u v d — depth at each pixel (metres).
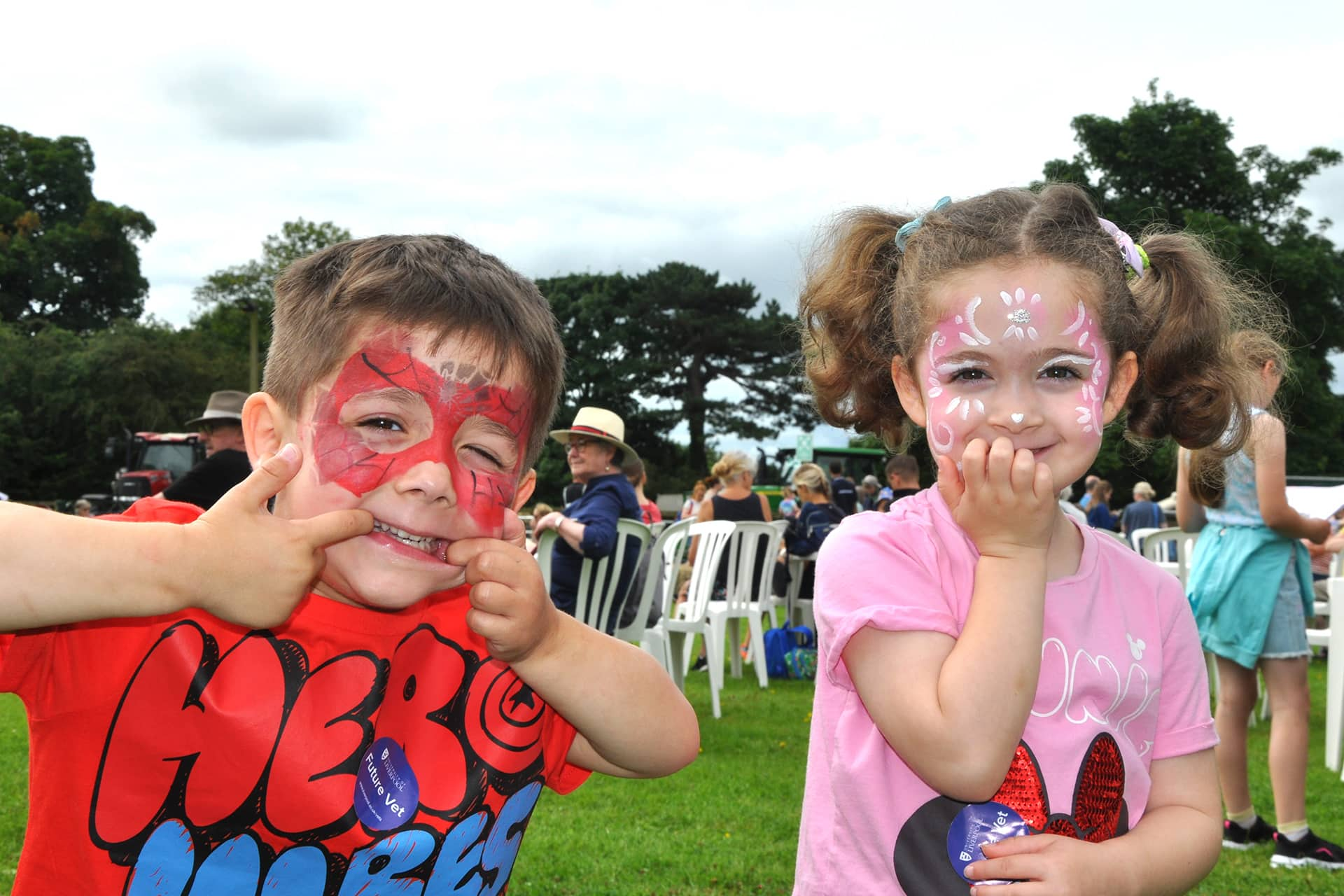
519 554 1.39
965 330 1.59
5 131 58.66
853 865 1.64
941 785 1.47
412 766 1.44
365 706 1.40
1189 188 32.47
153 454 27.12
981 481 1.53
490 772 1.49
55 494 42.44
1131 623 1.69
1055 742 1.58
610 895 3.49
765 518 9.72
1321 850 3.90
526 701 1.54
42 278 56.22
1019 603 1.48
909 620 1.54
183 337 47.09
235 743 1.34
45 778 1.33
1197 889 3.64
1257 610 3.96
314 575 1.22
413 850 1.41
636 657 1.57
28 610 1.09
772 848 3.98
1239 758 4.14
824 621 1.65
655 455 58.44
